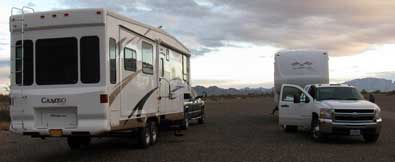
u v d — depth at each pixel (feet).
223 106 151.64
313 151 41.45
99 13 35.27
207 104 173.06
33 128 36.45
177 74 55.36
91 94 35.27
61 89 35.94
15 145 50.06
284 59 74.90
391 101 161.27
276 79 75.72
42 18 36.35
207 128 66.39
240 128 66.08
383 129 61.77
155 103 46.03
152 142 45.96
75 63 35.83
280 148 43.68
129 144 47.91
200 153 40.75
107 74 35.42
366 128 46.37
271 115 97.55
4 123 78.54
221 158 37.81
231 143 47.98
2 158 40.27
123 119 38.06
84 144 47.39
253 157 38.14
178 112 55.36
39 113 36.60
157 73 46.68
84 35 35.65
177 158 38.06
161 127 52.85
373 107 46.91
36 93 36.32
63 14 35.91
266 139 51.60
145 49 43.52
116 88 36.81
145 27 43.50
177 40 55.11
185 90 59.77
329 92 51.83
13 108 37.04
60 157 40.27
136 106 40.91
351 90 52.47
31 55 36.78
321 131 47.44
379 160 36.19
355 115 46.42
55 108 36.11
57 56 36.22
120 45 37.78
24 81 36.91
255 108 133.69
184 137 54.13
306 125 52.85
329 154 39.50
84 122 35.50
